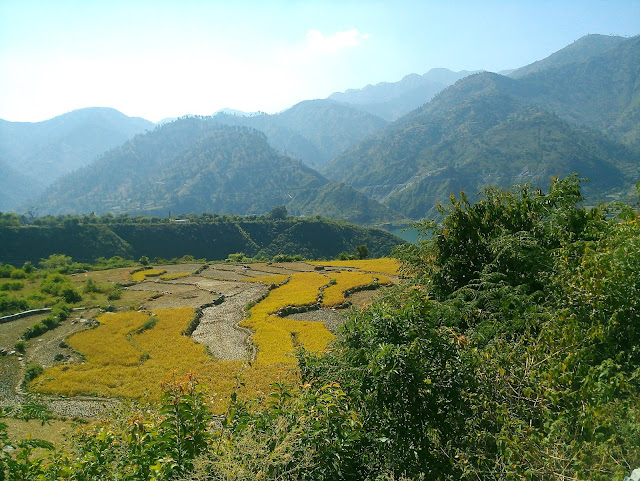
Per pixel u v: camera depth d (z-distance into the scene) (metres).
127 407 6.87
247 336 22.84
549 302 6.39
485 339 5.98
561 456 3.58
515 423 4.00
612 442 3.57
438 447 4.23
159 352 20.47
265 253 99.12
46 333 24.73
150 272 46.31
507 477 3.56
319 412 4.34
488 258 8.70
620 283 4.89
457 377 4.53
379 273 40.12
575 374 4.49
